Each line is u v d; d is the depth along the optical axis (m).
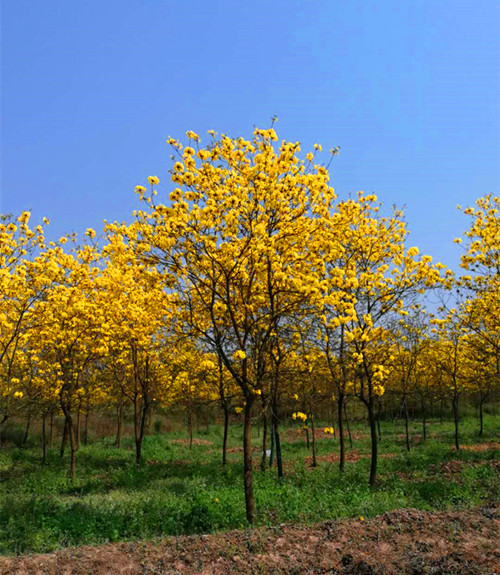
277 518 8.64
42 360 14.11
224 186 7.83
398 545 6.71
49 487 13.26
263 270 8.38
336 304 7.50
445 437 23.58
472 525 7.43
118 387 18.67
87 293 13.49
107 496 11.35
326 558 6.42
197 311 9.23
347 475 13.00
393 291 10.29
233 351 8.66
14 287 10.98
